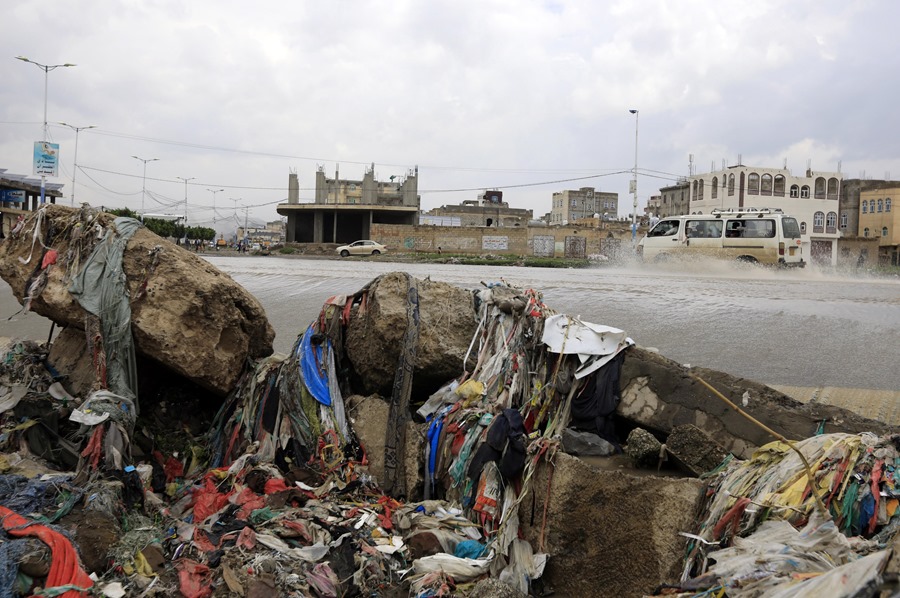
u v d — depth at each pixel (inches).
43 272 228.7
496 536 175.2
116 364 215.3
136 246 226.7
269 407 231.1
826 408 206.4
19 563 137.4
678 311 491.5
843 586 102.2
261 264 1154.7
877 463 145.3
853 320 451.5
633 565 158.1
